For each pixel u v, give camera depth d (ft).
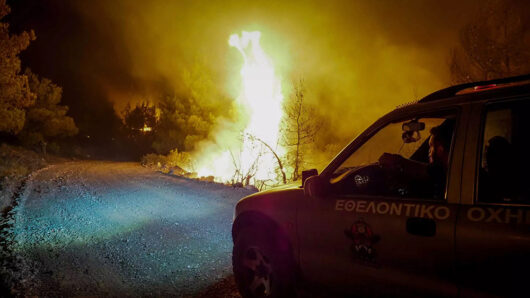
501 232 6.72
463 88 8.58
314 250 10.00
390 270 8.30
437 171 8.32
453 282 7.30
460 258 7.18
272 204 11.34
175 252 18.37
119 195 36.35
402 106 9.34
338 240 9.39
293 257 10.62
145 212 28.27
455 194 7.55
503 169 7.26
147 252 18.39
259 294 11.71
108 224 24.34
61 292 13.52
